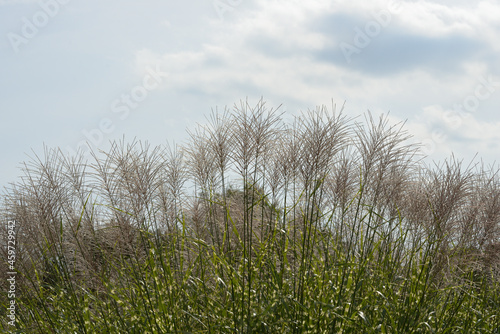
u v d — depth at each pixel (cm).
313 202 374
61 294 397
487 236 436
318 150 375
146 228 384
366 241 402
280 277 363
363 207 425
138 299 383
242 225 428
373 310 364
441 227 401
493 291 459
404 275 409
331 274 376
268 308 338
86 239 417
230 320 352
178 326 356
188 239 403
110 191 394
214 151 427
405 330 355
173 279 384
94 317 386
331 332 346
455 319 403
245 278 368
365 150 403
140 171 384
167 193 432
